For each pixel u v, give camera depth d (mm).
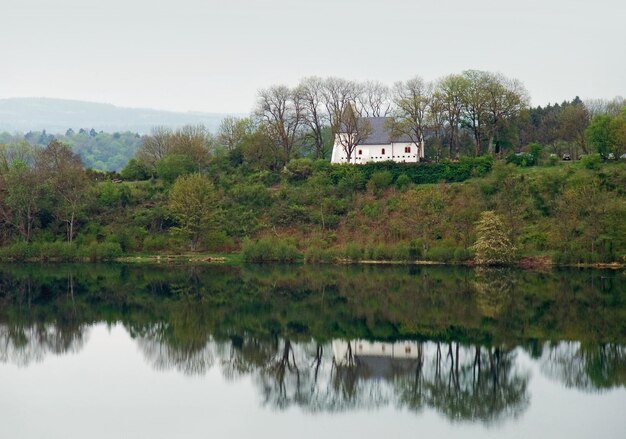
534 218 136375
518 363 76688
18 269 134000
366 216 145625
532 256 129750
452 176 153500
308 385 71562
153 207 154375
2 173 154250
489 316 95625
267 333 89312
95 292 113438
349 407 66250
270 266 134875
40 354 80500
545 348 81562
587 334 86562
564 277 118562
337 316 97312
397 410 65125
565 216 130750
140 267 135750
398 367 76500
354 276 123438
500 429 60250
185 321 95062
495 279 118750
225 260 140500
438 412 64438
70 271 131750
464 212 136750
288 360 79312
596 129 154000
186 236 146750
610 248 128250
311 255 137125
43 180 148500
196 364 77500
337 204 149500
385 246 136000
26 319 96125
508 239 128375
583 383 70312
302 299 107000
